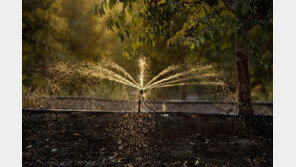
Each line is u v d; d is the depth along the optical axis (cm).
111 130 389
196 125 415
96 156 328
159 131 394
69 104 574
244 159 329
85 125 399
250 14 416
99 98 619
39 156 318
